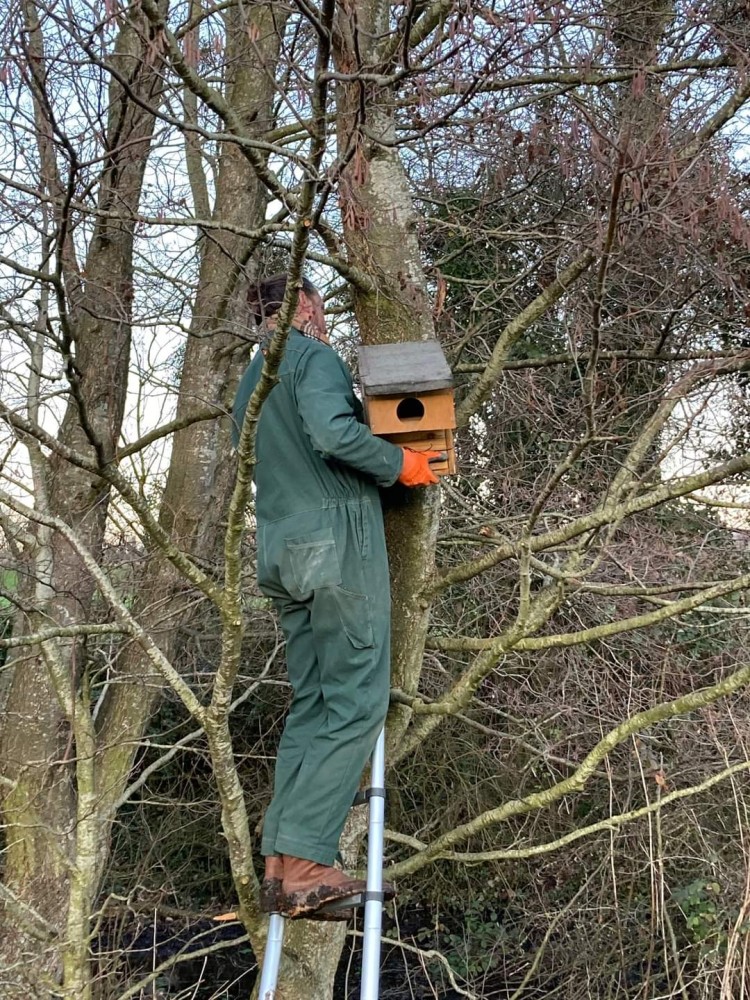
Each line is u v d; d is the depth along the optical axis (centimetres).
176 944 574
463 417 314
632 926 461
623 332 434
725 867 408
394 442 259
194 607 461
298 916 237
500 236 387
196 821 545
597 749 270
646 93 319
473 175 422
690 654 423
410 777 557
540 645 275
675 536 420
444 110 258
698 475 254
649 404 428
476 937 542
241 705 581
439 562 490
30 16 269
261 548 255
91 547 429
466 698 288
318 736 241
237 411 270
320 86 185
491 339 534
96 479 408
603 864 414
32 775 419
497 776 511
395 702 306
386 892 246
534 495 438
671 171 264
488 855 311
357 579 242
